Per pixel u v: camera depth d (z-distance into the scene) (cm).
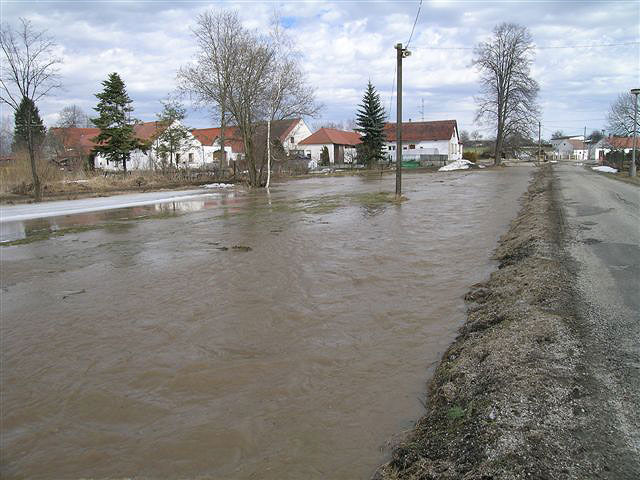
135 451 387
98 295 821
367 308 688
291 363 524
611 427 313
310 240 1223
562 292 595
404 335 586
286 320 655
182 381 497
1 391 498
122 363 548
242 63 3178
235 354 556
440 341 564
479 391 392
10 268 1041
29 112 2317
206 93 3412
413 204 1928
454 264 916
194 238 1330
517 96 5322
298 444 381
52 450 396
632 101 5044
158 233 1440
